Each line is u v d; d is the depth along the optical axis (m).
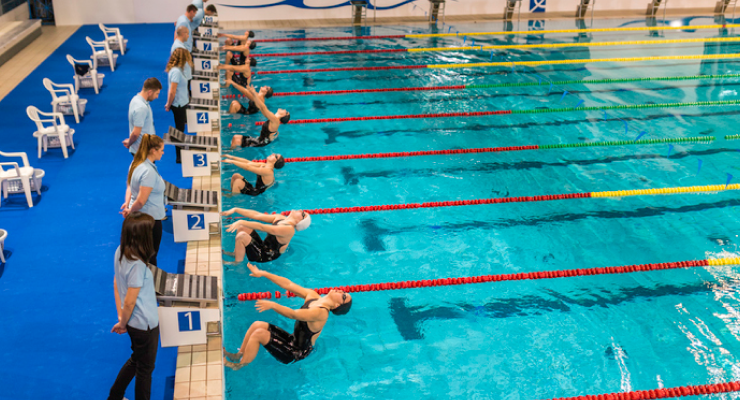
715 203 6.47
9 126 7.96
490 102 9.95
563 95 9.82
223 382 3.78
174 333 3.84
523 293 4.94
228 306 4.68
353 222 6.00
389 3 17.20
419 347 4.32
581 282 5.08
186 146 6.32
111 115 8.54
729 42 14.55
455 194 6.63
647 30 16.05
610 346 4.33
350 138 8.26
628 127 8.77
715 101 10.03
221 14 16.38
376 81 11.10
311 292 4.21
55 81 10.08
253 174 7.09
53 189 6.22
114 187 6.32
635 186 6.86
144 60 11.78
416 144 8.09
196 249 5.20
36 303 4.36
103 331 4.11
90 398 3.54
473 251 5.52
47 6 15.56
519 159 7.62
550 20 17.39
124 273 3.05
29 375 3.69
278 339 3.96
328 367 4.11
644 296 4.90
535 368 4.12
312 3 16.72
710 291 4.96
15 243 5.16
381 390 3.91
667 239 5.75
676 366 4.13
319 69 11.86
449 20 17.20
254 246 5.12
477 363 4.16
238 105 8.93
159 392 3.64
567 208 6.36
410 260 5.36
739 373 4.07
